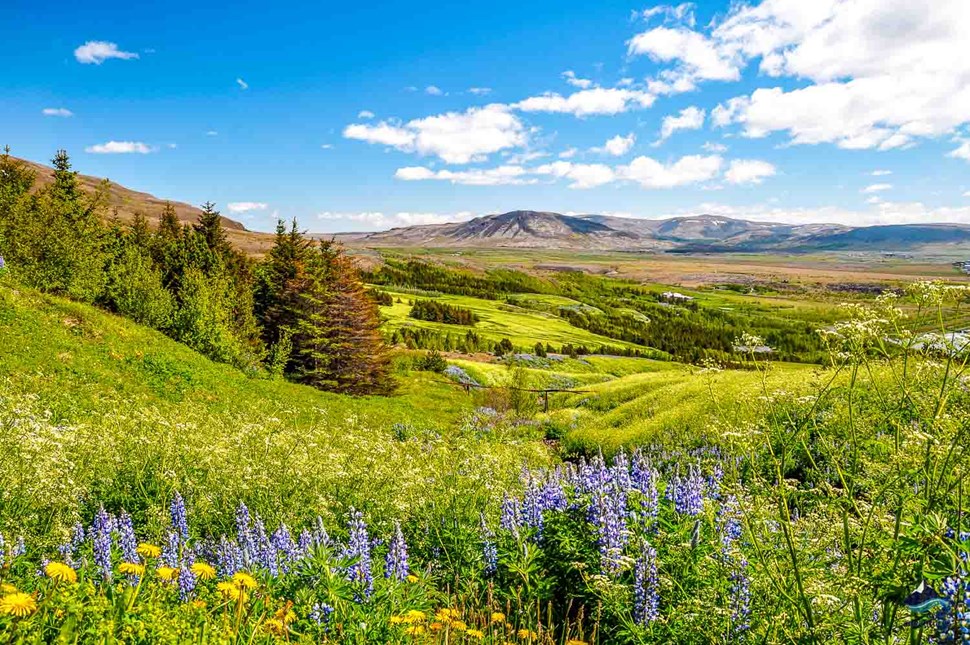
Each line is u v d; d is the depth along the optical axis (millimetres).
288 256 45656
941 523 3279
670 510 7418
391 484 9930
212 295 38656
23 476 8094
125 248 43938
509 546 7578
